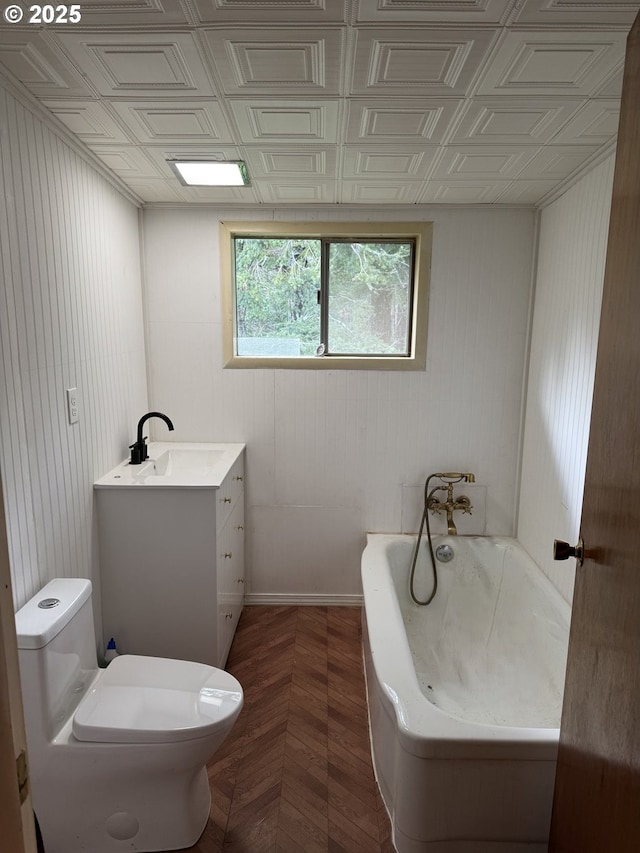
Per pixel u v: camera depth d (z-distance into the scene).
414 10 1.18
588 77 1.46
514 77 1.46
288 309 2.89
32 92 1.55
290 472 2.94
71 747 1.48
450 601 2.87
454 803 1.50
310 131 1.81
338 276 2.88
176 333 2.82
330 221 2.73
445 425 2.89
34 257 1.67
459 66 1.41
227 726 1.54
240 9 1.18
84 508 2.05
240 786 1.81
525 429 2.84
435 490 2.90
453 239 2.73
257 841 1.62
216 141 1.90
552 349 2.51
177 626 2.26
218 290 2.79
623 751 0.97
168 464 2.71
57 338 1.83
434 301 2.78
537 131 1.80
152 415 2.48
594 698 1.13
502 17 1.21
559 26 1.24
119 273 2.44
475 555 2.88
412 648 2.64
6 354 1.52
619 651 1.01
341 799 1.76
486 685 2.39
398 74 1.45
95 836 1.57
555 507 2.45
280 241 2.85
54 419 1.81
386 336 2.91
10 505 1.54
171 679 1.68
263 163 2.12
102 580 2.23
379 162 2.11
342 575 3.03
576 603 1.27
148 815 1.56
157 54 1.36
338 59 1.38
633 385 0.98
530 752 1.45
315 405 2.88
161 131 1.82
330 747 1.99
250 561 3.03
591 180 2.12
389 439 2.91
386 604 2.24
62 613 1.55
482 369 2.83
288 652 2.59
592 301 2.10
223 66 1.41
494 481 2.93
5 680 0.55
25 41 1.30
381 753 1.77
